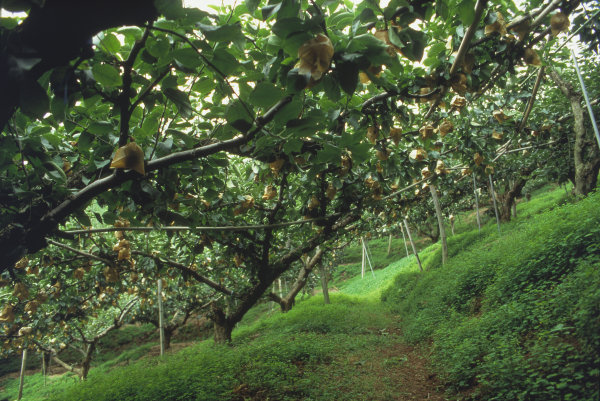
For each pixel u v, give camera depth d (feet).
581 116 33.22
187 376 19.77
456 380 15.14
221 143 7.14
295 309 49.60
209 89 6.64
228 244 23.13
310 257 52.85
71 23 3.77
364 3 5.92
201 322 74.74
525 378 11.49
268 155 8.93
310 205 19.70
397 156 16.89
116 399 18.70
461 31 7.77
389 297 51.03
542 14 7.50
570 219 22.79
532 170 48.78
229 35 4.88
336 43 5.06
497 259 28.81
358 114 8.48
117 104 6.21
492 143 20.26
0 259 6.89
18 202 7.63
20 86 4.08
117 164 6.55
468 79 8.09
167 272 28.71
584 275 14.47
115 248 15.14
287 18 4.45
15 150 7.24
